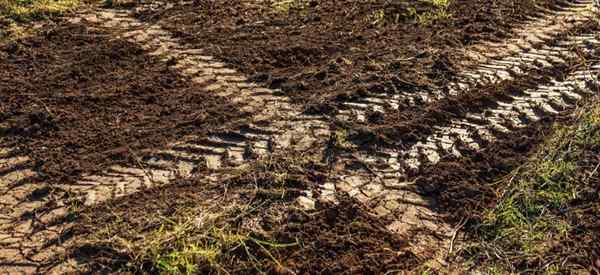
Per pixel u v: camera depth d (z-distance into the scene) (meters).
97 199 4.22
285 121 5.16
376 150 4.79
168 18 7.23
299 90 5.64
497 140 4.89
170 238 3.81
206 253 3.67
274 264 3.66
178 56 6.28
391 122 5.12
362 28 6.95
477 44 6.60
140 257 3.69
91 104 5.35
